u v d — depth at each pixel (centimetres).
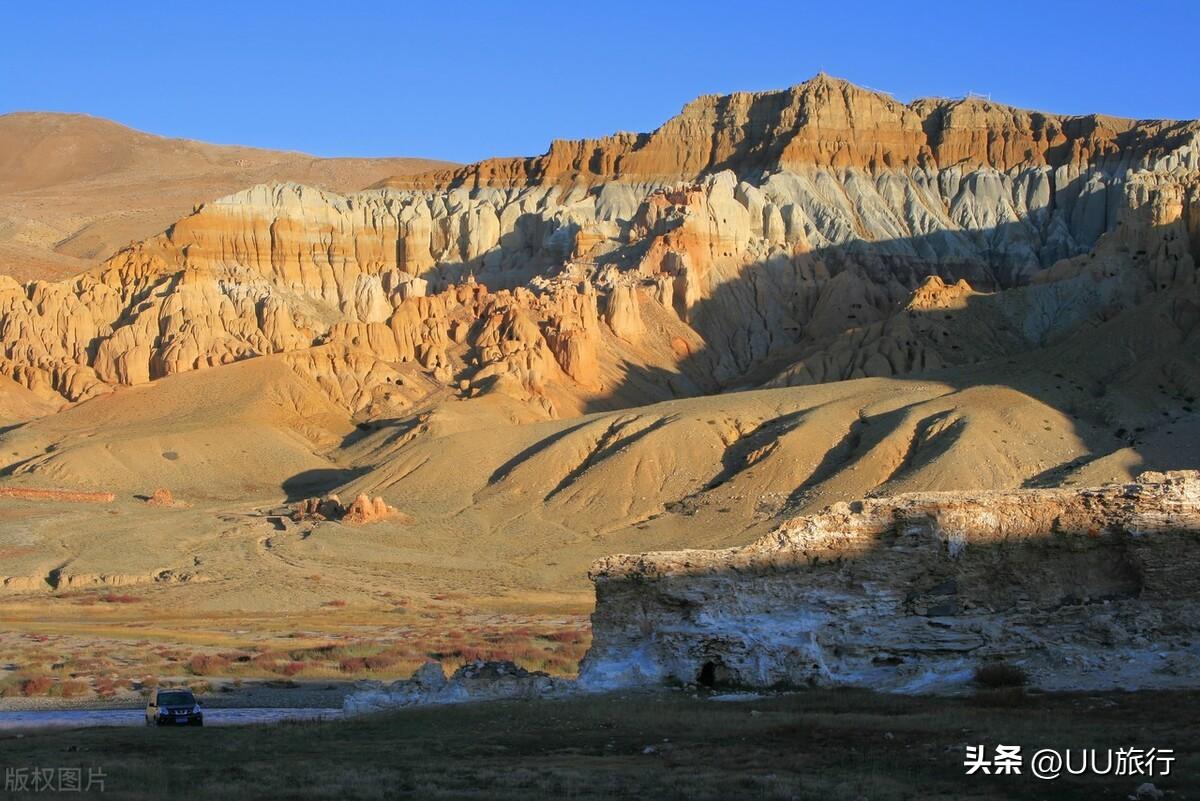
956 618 5034
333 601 12325
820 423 16762
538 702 4994
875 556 5153
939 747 3928
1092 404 16838
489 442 17875
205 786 3819
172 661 8488
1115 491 5031
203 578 13175
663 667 5203
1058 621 4928
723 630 5134
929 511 5134
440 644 9131
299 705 6562
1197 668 4597
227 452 19112
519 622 11062
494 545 15025
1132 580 4975
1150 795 3353
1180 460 14750
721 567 5225
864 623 5091
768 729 4238
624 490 16200
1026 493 5150
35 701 6912
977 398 16625
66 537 14625
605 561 5388
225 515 16088
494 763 4028
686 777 3728
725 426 17362
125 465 18400
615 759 4019
